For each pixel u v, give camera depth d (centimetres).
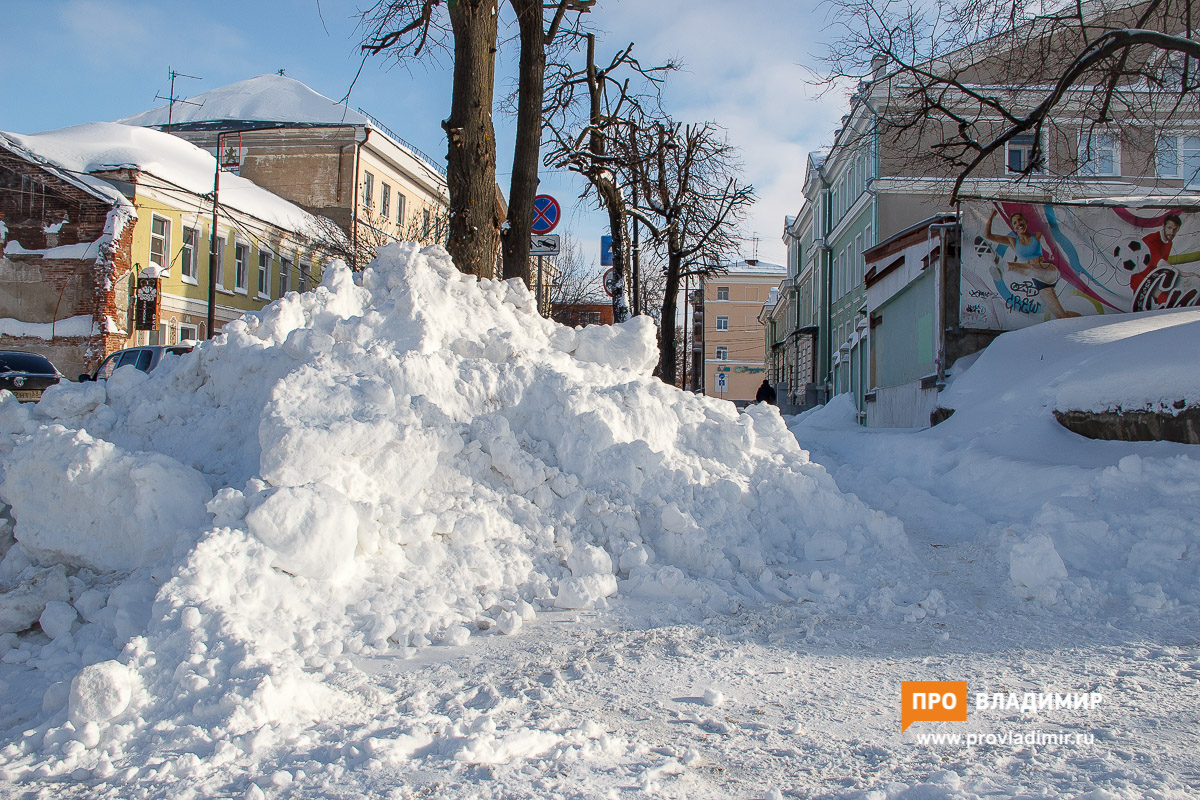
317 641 370
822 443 1309
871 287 1758
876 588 494
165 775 254
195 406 528
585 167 1700
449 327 612
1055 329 1125
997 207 1268
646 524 529
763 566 510
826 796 248
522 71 1098
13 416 505
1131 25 1448
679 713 316
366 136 3881
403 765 262
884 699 333
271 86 4844
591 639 404
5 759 272
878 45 1425
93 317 2659
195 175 3180
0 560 450
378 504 455
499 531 486
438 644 395
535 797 241
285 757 267
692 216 2138
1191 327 804
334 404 470
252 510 388
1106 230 1260
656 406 610
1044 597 467
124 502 423
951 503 757
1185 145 2019
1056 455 776
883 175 3086
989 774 262
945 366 1266
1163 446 695
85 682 288
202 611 336
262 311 579
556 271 3716
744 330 7856
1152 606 449
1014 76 1373
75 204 2705
